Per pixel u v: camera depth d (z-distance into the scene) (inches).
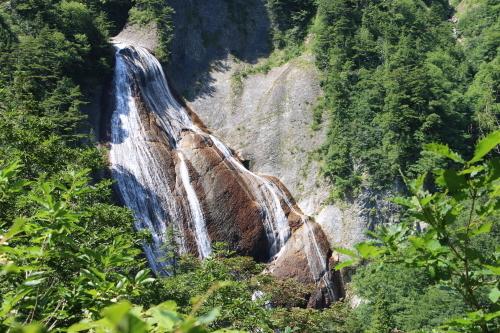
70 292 232.5
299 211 2176.4
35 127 693.9
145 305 594.6
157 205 1929.1
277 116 2488.9
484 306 195.0
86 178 284.8
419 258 172.6
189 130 2284.7
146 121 2190.0
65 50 2117.4
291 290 1040.2
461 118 2445.9
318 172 2263.8
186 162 2079.2
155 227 1871.3
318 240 2000.5
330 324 1104.8
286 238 2012.8
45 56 2020.2
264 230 2005.4
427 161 2110.0
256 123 2487.7
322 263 1934.1
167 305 123.3
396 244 179.6
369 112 2327.8
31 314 217.9
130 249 254.1
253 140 2423.7
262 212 2041.1
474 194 160.1
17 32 2129.7
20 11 2217.0
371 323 1460.4
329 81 2476.6
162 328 116.4
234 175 2119.8
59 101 1841.8
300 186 2257.6
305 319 856.3
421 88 2272.4
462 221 1105.4
